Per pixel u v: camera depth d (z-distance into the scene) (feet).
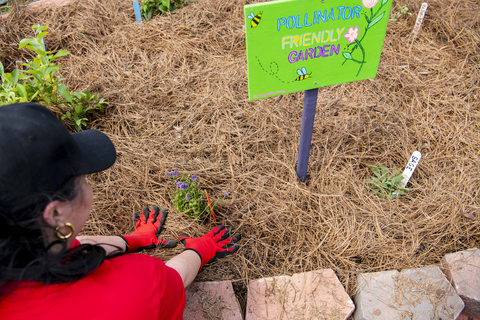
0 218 2.59
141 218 7.65
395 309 6.01
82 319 3.12
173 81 10.94
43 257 2.72
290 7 5.41
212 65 11.44
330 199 7.92
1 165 2.65
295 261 7.07
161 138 9.51
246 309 6.13
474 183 8.18
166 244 7.19
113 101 10.37
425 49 11.74
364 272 6.75
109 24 12.85
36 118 2.90
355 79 6.71
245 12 5.27
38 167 2.78
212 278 6.77
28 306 2.92
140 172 8.66
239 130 9.58
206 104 10.20
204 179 8.48
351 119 9.80
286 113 9.95
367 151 8.99
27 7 13.10
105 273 3.42
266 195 8.13
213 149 9.21
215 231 7.18
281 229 7.50
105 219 7.83
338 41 6.06
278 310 6.09
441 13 12.67
